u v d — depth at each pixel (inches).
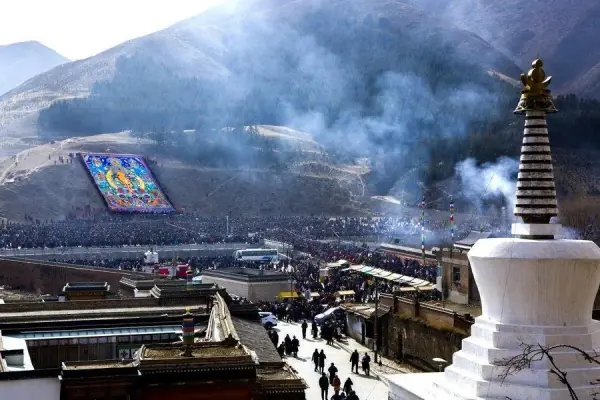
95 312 2080.5
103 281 3838.6
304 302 3595.0
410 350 2522.1
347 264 4347.9
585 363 877.8
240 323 2281.0
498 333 904.3
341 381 2288.4
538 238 940.0
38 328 1888.5
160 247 5575.8
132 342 1902.1
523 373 874.8
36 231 6107.3
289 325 3341.5
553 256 883.4
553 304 898.1
